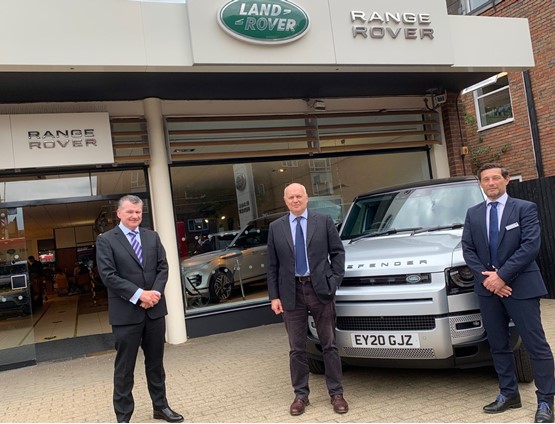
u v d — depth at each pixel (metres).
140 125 7.86
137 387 5.44
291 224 4.39
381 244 4.96
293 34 6.75
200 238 8.21
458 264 4.15
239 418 4.27
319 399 4.50
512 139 13.05
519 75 12.69
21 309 7.21
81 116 7.14
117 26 6.15
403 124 9.85
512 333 4.09
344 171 9.48
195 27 6.34
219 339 7.64
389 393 4.48
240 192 8.62
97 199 7.69
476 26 8.23
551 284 8.17
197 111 8.30
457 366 4.14
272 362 5.97
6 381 6.40
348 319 4.43
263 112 8.80
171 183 8.11
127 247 4.14
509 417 3.75
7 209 7.29
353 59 7.12
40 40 5.84
